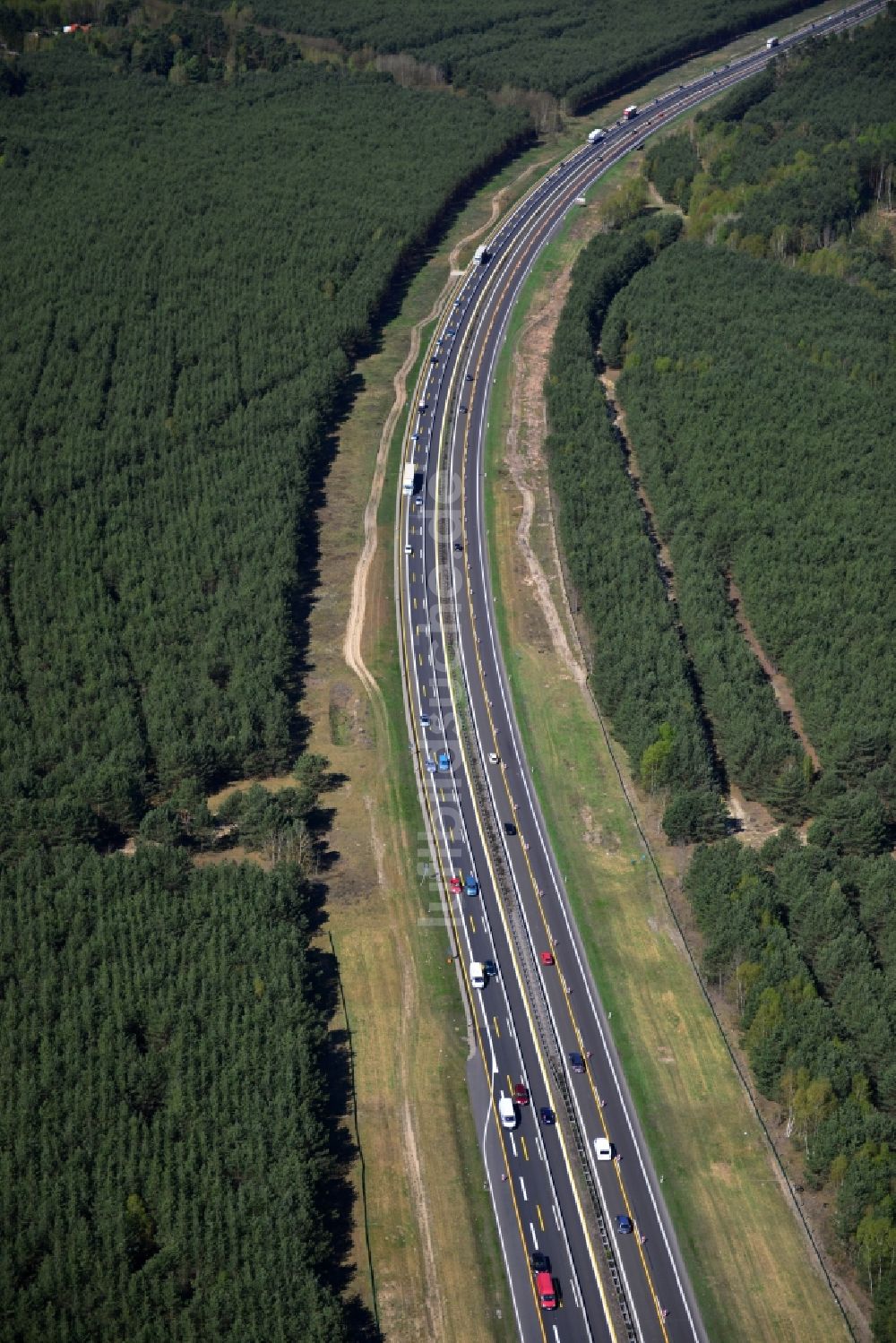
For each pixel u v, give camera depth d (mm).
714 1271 167250
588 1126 182875
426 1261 167500
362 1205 172750
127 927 198375
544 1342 160125
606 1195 175000
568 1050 192375
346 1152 178250
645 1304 163875
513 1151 179750
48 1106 175625
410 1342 159875
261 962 193500
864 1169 167500
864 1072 181750
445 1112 184125
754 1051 185625
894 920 198625
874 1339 159375
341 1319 157250
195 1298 157000
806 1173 175875
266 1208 165125
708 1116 183875
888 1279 159375
